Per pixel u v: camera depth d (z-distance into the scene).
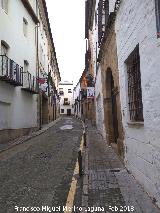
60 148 13.55
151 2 5.19
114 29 9.89
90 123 32.03
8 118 17.08
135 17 6.52
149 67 5.43
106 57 12.97
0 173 8.57
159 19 4.69
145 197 5.75
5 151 13.08
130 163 7.86
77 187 6.83
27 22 21.92
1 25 15.76
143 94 5.94
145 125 5.91
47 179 7.71
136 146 7.00
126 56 7.75
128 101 8.16
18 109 18.81
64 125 31.75
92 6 21.98
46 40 35.41
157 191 5.22
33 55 23.94
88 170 8.44
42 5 29.66
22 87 19.61
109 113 13.94
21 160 10.65
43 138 18.47
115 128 13.36
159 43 4.79
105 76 13.70
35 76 24.56
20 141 16.27
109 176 7.63
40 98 26.30
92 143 15.02
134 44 6.70
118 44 9.09
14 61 17.97
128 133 8.05
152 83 5.27
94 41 22.89
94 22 22.19
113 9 10.09
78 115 60.03
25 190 6.73
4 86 16.17
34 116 23.62
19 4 19.59
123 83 8.44
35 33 24.88
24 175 8.22
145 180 6.11
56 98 54.06
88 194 6.07
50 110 39.34
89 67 30.80
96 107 23.91
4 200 6.07
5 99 16.23
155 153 5.29
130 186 6.59
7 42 16.62
